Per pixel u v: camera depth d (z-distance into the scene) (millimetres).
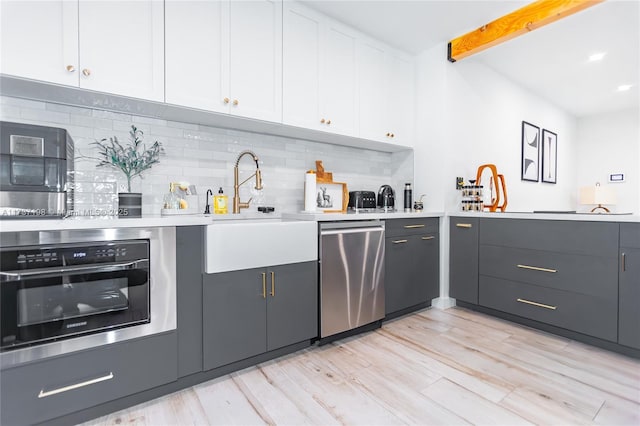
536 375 1729
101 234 1320
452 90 2969
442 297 2902
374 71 2754
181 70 1751
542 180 4480
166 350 1485
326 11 2371
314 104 2332
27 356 1179
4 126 1273
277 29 2125
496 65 3422
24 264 1174
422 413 1412
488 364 1851
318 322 2053
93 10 1507
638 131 4918
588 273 2082
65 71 1438
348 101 2553
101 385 1327
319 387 1615
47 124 1683
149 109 1815
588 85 3988
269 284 1811
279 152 2562
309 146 2746
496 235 2582
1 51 1303
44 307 1215
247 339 1729
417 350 2035
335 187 2912
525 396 1537
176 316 1511
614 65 3408
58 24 1425
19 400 1165
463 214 2807
